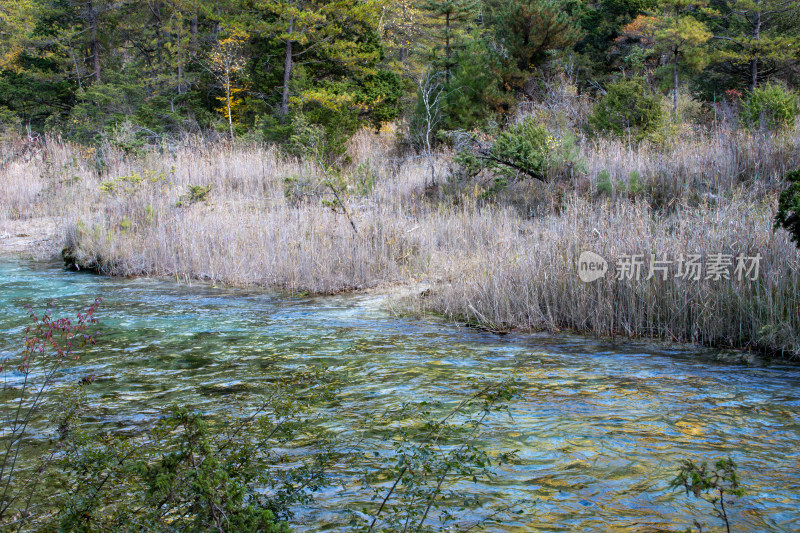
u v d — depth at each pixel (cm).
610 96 1524
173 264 1123
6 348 666
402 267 1037
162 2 2767
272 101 2233
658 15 2405
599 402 511
